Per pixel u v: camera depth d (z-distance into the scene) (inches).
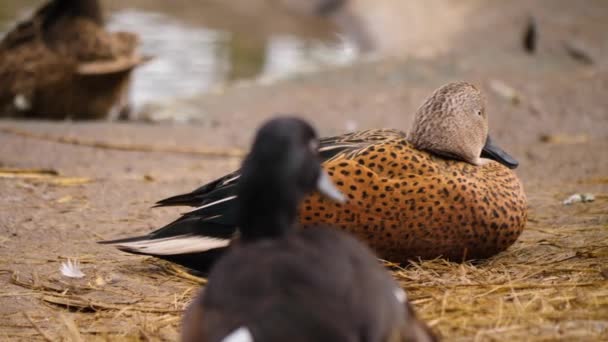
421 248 352.5
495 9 1186.0
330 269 211.5
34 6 1250.6
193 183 533.3
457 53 974.4
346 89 856.3
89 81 741.9
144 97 879.7
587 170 561.9
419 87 853.8
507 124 724.0
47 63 728.3
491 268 356.5
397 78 885.2
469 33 1111.0
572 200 469.4
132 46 763.4
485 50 994.1
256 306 204.7
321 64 999.6
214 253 343.0
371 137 369.7
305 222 346.0
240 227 239.8
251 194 236.7
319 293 206.2
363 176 346.0
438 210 348.2
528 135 691.4
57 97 743.1
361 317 205.2
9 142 641.6
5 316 329.4
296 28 1277.1
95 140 655.8
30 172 536.4
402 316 216.1
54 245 407.8
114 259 389.1
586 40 1015.0
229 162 609.0
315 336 200.5
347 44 1208.8
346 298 206.5
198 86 927.7
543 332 289.4
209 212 342.3
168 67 1002.7
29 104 744.3
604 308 307.7
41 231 426.9
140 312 330.3
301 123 243.6
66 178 528.7
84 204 475.5
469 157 366.3
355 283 210.5
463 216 350.0
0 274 368.8
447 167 356.2
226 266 218.1
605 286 328.2
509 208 357.7
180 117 768.3
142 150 636.7
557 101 786.2
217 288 213.2
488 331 290.7
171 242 341.4
